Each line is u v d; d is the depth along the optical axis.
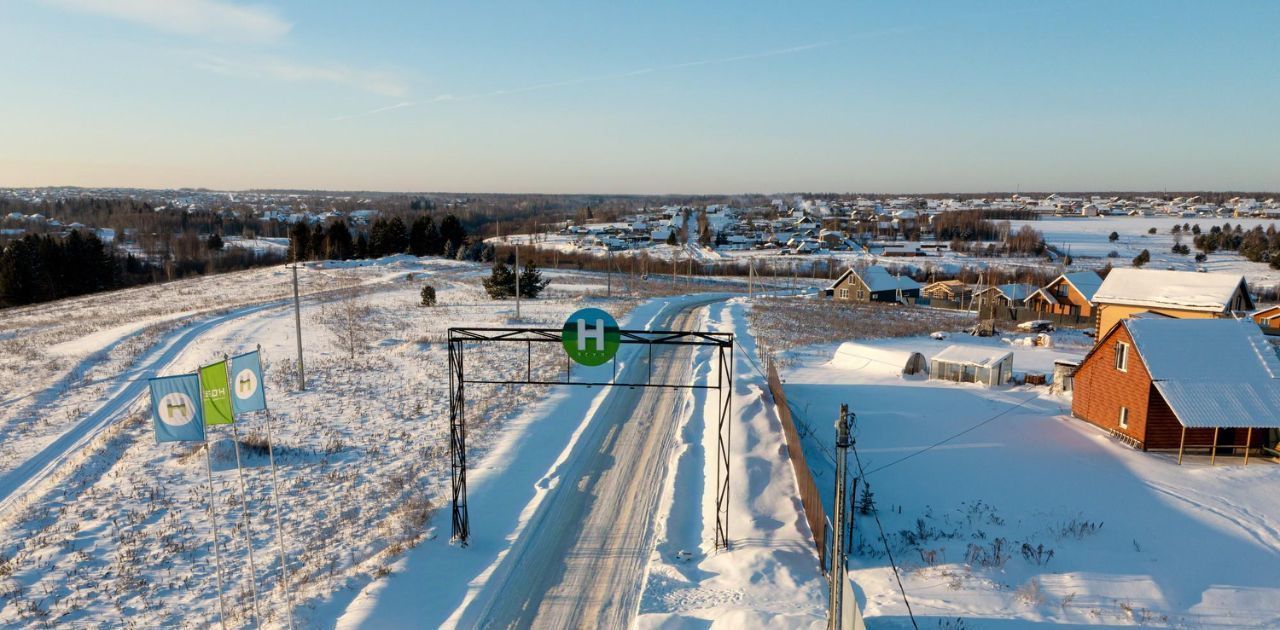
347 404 31.95
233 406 16.73
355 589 16.50
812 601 16.09
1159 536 19.39
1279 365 26.22
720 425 19.59
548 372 37.19
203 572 17.55
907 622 14.73
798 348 45.72
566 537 19.64
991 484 23.28
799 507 21.42
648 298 71.31
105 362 42.62
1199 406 24.69
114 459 25.73
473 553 18.45
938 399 33.41
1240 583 16.91
